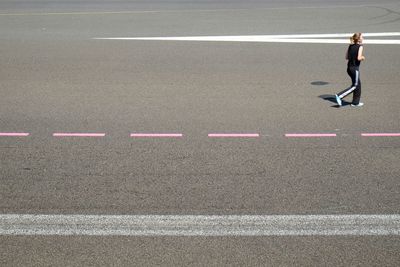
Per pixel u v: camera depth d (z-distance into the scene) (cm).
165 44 1998
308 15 2641
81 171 901
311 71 1598
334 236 705
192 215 757
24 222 741
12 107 1245
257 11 2783
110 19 2567
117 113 1203
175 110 1225
